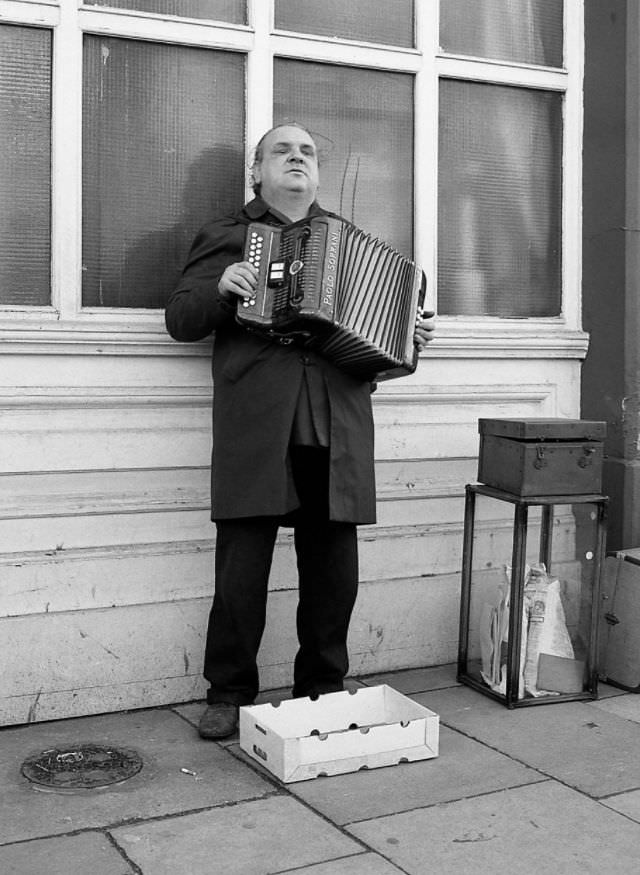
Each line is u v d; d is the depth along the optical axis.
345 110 3.76
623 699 3.59
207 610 3.47
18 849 2.46
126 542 3.42
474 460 3.98
